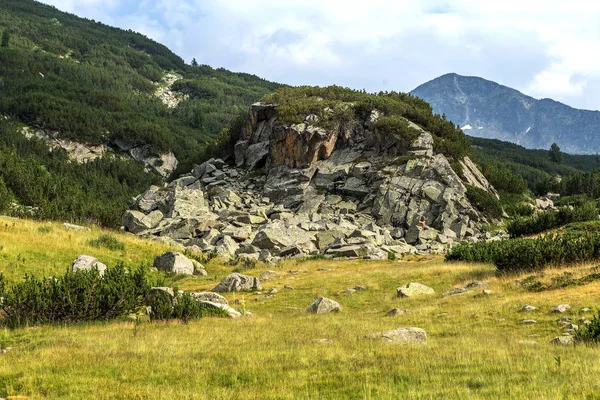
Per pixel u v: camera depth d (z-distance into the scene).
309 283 32.66
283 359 12.89
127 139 167.25
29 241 31.67
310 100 79.38
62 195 57.34
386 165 66.44
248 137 80.62
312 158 69.81
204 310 21.55
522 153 173.50
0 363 11.83
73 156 158.88
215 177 74.81
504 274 28.55
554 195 96.56
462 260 38.38
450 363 12.14
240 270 40.03
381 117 72.38
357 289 30.34
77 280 19.73
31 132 160.12
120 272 21.53
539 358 12.34
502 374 10.91
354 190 64.75
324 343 15.16
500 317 19.69
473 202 62.62
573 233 43.38
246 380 11.02
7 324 17.84
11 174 57.03
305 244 49.25
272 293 30.22
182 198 62.50
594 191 95.62
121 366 11.96
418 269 34.78
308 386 10.40
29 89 189.12
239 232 51.91
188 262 37.34
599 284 21.94
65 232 37.09
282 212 61.72
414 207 59.50
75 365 11.89
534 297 21.75
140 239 44.25
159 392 9.73
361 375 11.12
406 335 15.91
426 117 75.75
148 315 21.22
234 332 17.34
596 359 11.97
